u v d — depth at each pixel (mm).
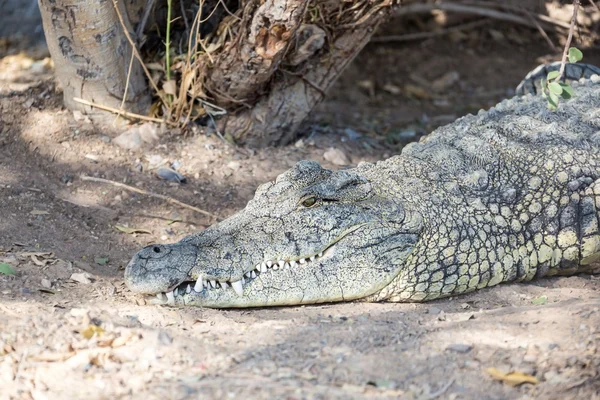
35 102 16906
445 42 26516
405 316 11477
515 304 12383
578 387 9086
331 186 12508
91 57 15961
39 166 15562
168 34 16078
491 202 13289
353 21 16625
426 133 20875
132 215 14844
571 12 24438
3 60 21188
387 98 23547
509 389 9125
